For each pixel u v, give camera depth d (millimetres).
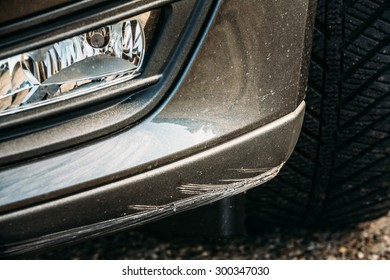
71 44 1296
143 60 1319
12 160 1320
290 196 1810
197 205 1455
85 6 1266
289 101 1411
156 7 1281
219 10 1292
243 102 1362
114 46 1309
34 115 1313
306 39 1396
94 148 1330
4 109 1312
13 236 1342
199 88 1330
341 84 1602
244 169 1423
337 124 1654
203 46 1306
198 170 1376
